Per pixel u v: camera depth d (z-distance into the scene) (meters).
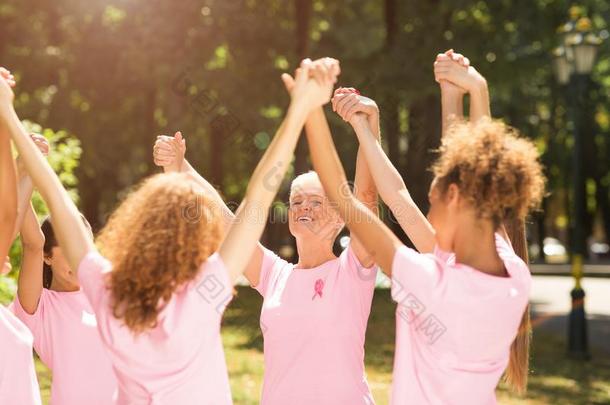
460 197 2.81
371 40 27.02
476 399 2.83
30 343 3.20
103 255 2.82
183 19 22.08
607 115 42.53
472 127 2.94
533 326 16.77
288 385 3.66
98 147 28.09
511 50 23.72
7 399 3.09
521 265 2.92
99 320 2.69
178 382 2.69
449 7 22.06
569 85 14.01
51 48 23.97
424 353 2.80
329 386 3.60
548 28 23.53
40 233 3.74
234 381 8.97
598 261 47.53
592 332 16.14
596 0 25.73
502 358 2.88
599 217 60.06
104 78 24.86
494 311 2.76
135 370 2.68
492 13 23.27
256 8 23.94
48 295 3.90
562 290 27.62
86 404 3.84
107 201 32.03
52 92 24.38
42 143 3.59
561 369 11.47
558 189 46.91
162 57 21.78
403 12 22.61
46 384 8.15
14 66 23.55
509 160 2.78
